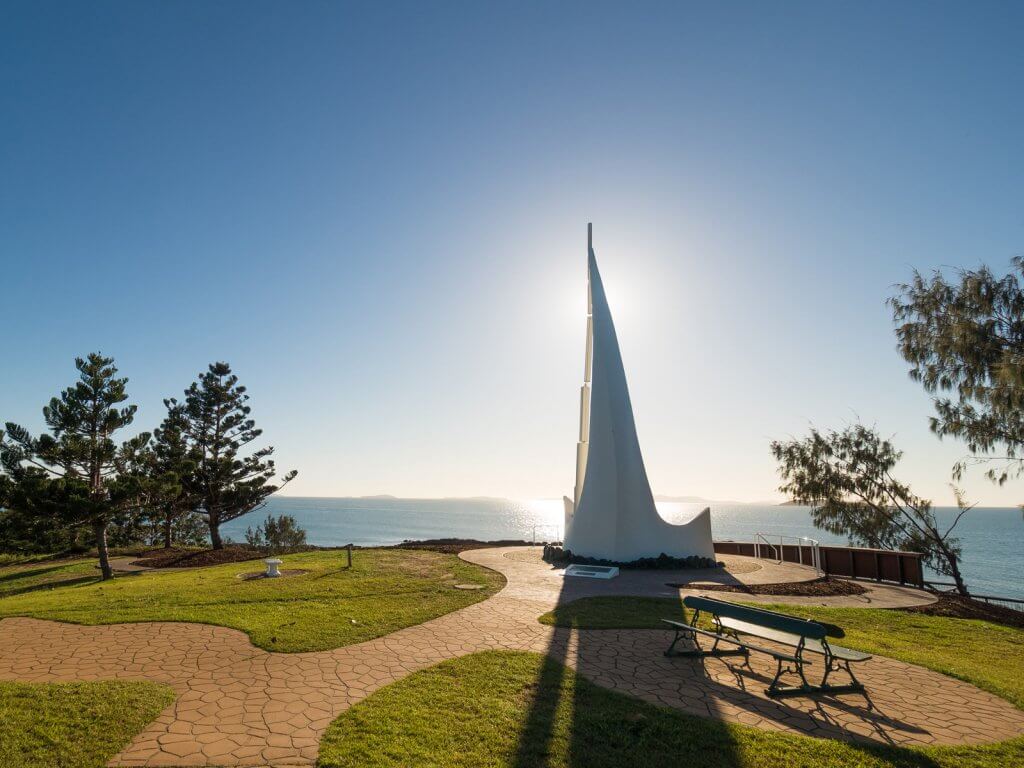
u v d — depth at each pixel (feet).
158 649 23.67
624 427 56.80
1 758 13.62
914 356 53.67
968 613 35.70
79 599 35.86
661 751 14.62
